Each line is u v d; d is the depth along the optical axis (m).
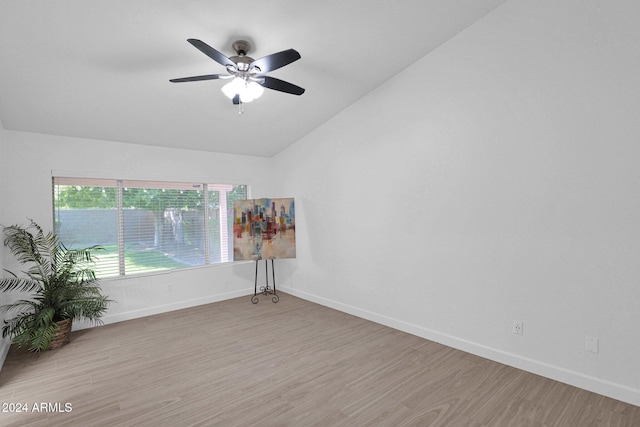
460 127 3.16
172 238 4.76
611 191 2.34
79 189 4.05
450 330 3.30
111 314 4.18
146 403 2.40
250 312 4.51
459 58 3.16
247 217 5.02
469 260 3.13
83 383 2.69
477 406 2.31
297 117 4.40
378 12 2.72
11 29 2.33
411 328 3.65
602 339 2.40
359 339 3.52
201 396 2.48
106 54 2.73
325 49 3.13
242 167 5.39
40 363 3.05
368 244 4.11
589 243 2.44
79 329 3.91
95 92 3.21
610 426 2.08
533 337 2.74
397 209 3.75
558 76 2.56
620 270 2.31
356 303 4.30
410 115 3.58
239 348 3.33
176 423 2.17
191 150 4.87
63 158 3.88
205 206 5.08
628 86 2.25
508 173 2.85
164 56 2.85
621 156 2.29
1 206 3.33
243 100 2.76
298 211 5.22
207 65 3.03
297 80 3.62
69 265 3.61
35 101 3.17
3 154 3.48
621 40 2.28
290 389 2.56
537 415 2.20
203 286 4.97
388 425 2.12
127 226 4.38
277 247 5.05
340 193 4.46
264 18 2.60
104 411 2.30
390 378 2.70
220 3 2.39
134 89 3.25
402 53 3.34
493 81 2.92
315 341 3.49
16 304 3.31
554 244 2.61
